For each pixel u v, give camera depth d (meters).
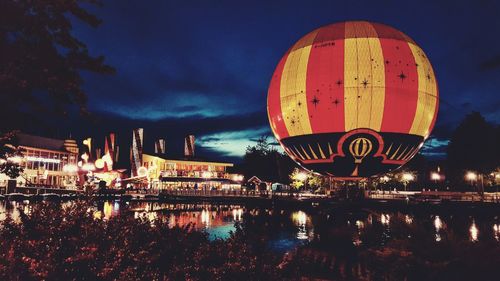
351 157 26.92
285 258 7.59
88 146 74.00
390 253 8.32
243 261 6.14
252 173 85.75
